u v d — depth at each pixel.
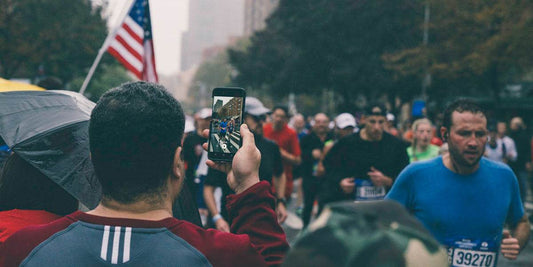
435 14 24.78
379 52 35.38
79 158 2.03
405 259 0.59
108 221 1.27
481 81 26.09
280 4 39.34
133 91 1.34
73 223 1.28
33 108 2.15
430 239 0.61
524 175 11.55
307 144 8.45
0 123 2.07
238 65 45.12
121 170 1.29
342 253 0.60
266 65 42.06
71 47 20.70
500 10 20.58
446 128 2.90
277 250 1.45
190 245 1.28
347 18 35.28
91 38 20.91
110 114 1.30
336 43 36.19
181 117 1.37
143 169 1.29
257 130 4.94
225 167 1.82
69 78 24.58
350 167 5.05
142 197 1.30
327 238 0.62
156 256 1.23
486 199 2.84
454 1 22.34
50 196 2.04
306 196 8.20
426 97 30.73
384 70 34.72
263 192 1.52
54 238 1.25
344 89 37.91
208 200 4.74
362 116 5.18
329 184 5.09
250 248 1.34
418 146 6.64
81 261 1.21
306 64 38.12
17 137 2.02
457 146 2.80
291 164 7.74
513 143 11.15
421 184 2.91
